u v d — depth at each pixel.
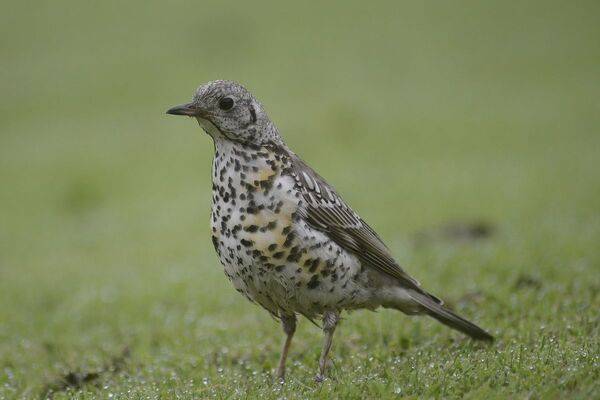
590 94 28.61
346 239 7.11
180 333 9.66
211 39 40.22
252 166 6.85
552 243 11.55
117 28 43.69
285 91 32.75
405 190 18.86
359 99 30.55
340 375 6.86
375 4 45.22
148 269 14.05
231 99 6.88
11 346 10.05
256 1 46.47
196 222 17.88
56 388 8.09
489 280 9.90
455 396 5.82
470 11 43.16
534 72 32.75
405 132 25.69
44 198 22.42
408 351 7.69
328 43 39.69
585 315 7.83
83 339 10.10
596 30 38.03
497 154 22.20
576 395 5.45
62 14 46.56
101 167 24.80
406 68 35.09
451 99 29.69
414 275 10.66
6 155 27.69
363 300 7.30
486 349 7.29
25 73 38.25
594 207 15.12
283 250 6.73
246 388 6.71
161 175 23.41
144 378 7.85
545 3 43.19
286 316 7.33
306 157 23.98
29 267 15.60
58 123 31.62
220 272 12.66
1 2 48.97
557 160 20.53
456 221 14.90
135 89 34.88
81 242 17.45
